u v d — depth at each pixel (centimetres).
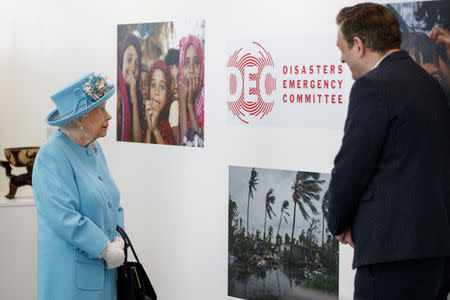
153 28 354
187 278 356
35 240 367
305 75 289
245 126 316
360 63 207
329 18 278
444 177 192
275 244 309
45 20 402
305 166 293
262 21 303
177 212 356
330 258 287
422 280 189
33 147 370
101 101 247
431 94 191
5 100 419
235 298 332
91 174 258
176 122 350
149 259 375
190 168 346
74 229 239
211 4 324
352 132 190
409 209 185
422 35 248
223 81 323
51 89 406
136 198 378
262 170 311
